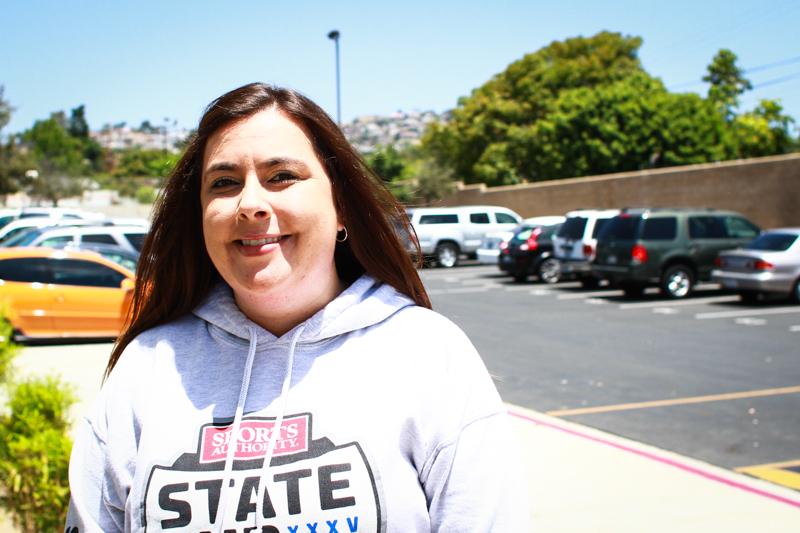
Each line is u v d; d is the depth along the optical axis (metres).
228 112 1.54
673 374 8.68
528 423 6.56
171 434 1.44
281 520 1.33
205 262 1.72
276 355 1.50
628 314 13.62
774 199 23.12
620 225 15.71
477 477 1.41
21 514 3.86
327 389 1.44
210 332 1.60
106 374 1.77
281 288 1.50
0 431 4.05
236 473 1.36
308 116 1.58
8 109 42.53
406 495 1.38
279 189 1.51
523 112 43.31
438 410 1.43
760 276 13.95
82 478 1.52
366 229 1.69
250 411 1.44
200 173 1.68
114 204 61.00
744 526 4.30
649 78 38.84
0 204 46.25
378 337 1.51
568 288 17.95
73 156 104.06
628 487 4.95
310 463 1.36
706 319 12.83
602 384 8.22
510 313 14.03
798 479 5.11
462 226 23.66
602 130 35.91
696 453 5.73
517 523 1.43
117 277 11.44
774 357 9.61
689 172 25.84
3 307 5.84
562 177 37.53
